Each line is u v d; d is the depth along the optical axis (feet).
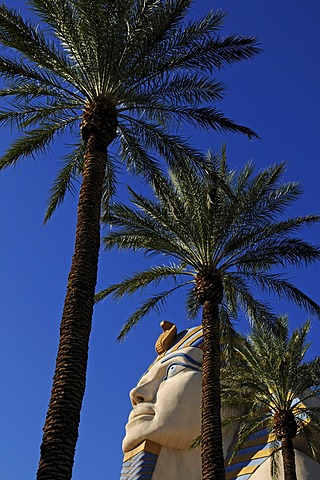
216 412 56.85
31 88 55.31
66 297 43.70
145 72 54.39
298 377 76.54
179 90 56.49
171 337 104.68
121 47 53.47
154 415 92.02
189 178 65.98
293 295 68.28
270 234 66.80
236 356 81.76
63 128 58.39
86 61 53.62
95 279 45.16
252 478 82.89
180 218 65.46
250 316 68.95
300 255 67.00
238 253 66.95
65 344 41.34
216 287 64.69
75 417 38.83
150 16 53.72
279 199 67.87
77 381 40.06
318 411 76.07
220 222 65.87
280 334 69.51
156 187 60.80
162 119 57.88
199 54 55.26
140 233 67.36
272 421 79.61
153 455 88.63
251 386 75.97
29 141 57.36
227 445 90.89
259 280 68.54
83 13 52.95
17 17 52.85
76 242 46.39
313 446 77.92
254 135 57.52
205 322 62.44
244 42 55.77
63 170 61.26
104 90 53.72
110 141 52.70
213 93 57.41
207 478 53.57
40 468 36.37
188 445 89.15
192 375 93.45
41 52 53.47
